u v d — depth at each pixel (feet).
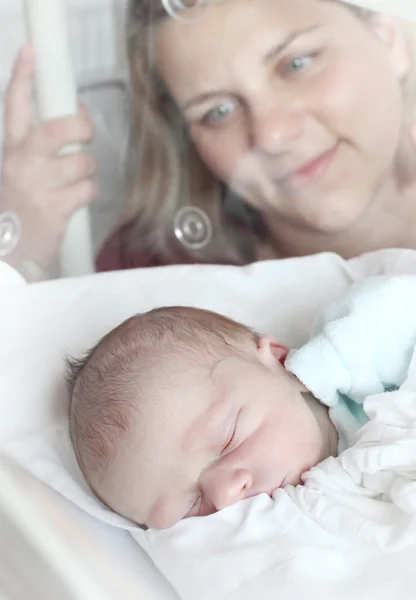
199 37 3.64
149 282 3.45
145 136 3.83
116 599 2.11
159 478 2.50
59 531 2.32
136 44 3.61
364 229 3.99
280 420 2.58
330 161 3.90
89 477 2.61
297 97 3.80
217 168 4.04
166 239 4.07
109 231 3.93
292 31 3.69
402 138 3.81
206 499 2.45
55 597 2.06
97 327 3.26
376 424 2.51
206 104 3.84
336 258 3.58
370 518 2.29
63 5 3.33
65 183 3.60
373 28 3.71
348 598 2.05
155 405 2.58
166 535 2.40
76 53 3.47
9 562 2.23
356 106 3.79
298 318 3.41
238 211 4.23
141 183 3.91
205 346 2.72
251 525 2.30
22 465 2.68
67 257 3.71
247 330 2.95
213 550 2.28
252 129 3.88
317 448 2.62
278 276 3.53
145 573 2.34
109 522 2.51
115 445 2.57
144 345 2.76
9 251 3.48
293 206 4.03
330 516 2.29
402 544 2.14
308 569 2.13
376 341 2.80
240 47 3.67
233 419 2.55
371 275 3.50
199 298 3.44
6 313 3.18
